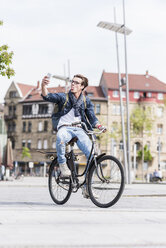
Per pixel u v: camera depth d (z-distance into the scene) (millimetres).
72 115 6215
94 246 3049
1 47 17172
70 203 7535
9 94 81125
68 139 6117
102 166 5949
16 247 2928
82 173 6148
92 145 6113
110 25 26766
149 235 3508
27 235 3367
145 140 73500
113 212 5203
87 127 6355
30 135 77875
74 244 3025
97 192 5984
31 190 16562
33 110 77938
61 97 6160
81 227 3861
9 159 31734
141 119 66750
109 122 73875
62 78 29719
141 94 76562
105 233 3535
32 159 76875
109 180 5824
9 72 17125
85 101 6270
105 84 75438
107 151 69062
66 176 6371
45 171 67500
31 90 81625
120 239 3258
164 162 75625
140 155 72062
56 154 6457
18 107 79875
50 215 4727
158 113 76812
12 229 3676
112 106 74312
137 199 10531
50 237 3289
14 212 4910
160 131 76562
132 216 4836
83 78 6234
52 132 75625
